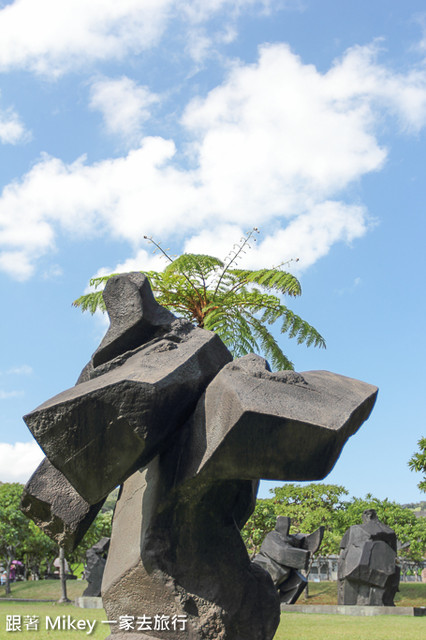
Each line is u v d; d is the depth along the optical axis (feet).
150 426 11.81
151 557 13.20
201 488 12.60
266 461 11.16
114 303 15.02
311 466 11.18
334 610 50.42
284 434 10.84
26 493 15.30
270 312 56.24
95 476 12.16
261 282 52.75
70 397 11.68
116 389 11.55
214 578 13.33
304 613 49.16
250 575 13.76
